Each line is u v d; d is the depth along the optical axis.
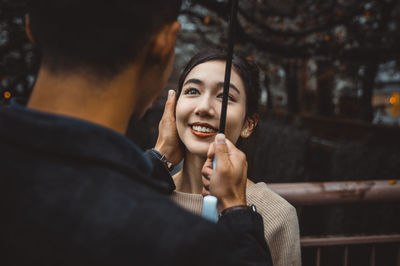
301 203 1.24
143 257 0.36
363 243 1.38
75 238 0.36
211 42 5.59
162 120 1.10
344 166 4.41
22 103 0.48
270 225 0.95
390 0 5.31
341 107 8.67
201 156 0.97
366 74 7.20
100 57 0.42
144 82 0.48
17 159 0.39
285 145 6.15
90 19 0.41
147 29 0.44
